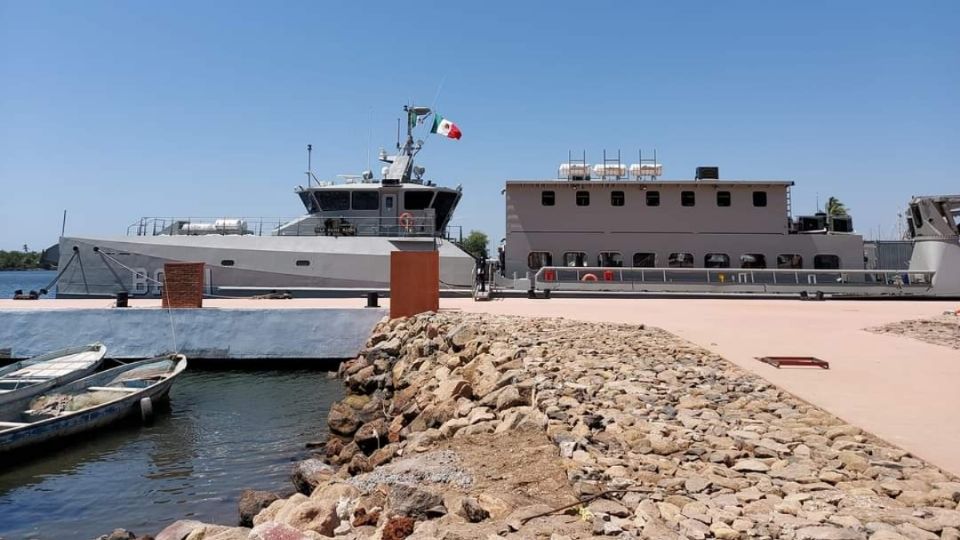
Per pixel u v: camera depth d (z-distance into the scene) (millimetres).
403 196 28797
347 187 28766
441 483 6055
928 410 7559
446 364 14391
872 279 28797
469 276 27938
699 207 29500
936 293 28297
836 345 13164
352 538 5094
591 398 8508
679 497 4910
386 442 11305
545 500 5250
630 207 29547
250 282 26453
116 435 12781
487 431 8352
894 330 15766
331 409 14000
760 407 7812
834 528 4113
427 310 20031
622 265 29484
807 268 29406
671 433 6723
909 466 5535
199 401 15719
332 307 21172
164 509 9156
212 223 28078
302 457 11586
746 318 18875
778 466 5613
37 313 19484
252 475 10586
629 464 5836
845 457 5742
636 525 4457
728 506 4684
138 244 26375
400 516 5223
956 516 4395
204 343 19547
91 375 14750
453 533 4582
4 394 12289
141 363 15594
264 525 4934
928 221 29453
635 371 10172
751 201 29531
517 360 11695
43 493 9750
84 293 26359
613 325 16250
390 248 27266
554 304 24172
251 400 15828
